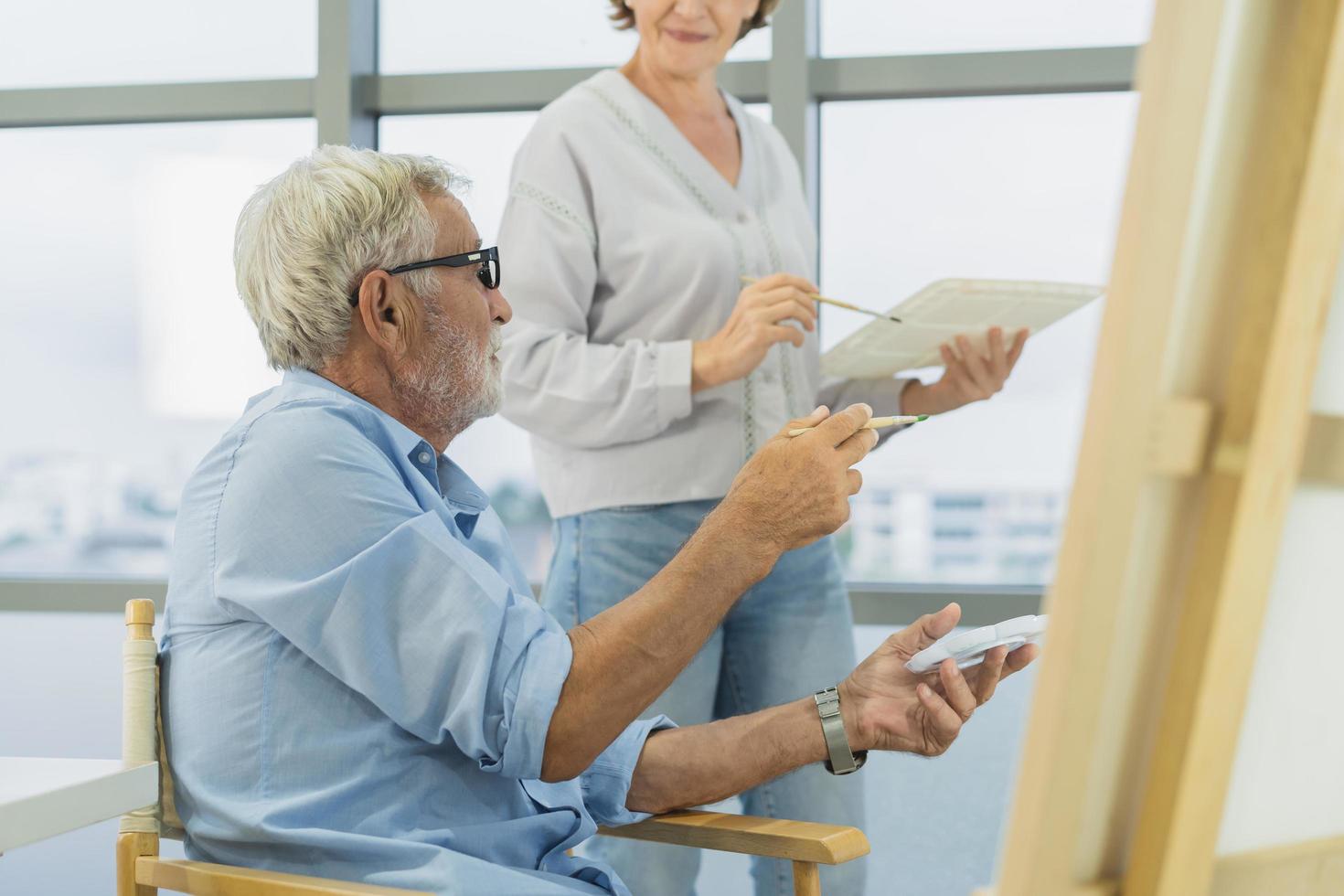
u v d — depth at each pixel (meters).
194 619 1.08
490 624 1.01
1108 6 2.09
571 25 2.26
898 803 2.11
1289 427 0.53
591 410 1.58
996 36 2.13
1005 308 1.60
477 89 2.25
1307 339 0.53
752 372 1.63
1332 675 0.59
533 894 1.02
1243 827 0.58
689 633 1.07
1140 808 0.57
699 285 1.63
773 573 1.64
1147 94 0.51
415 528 1.03
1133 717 0.57
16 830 0.85
